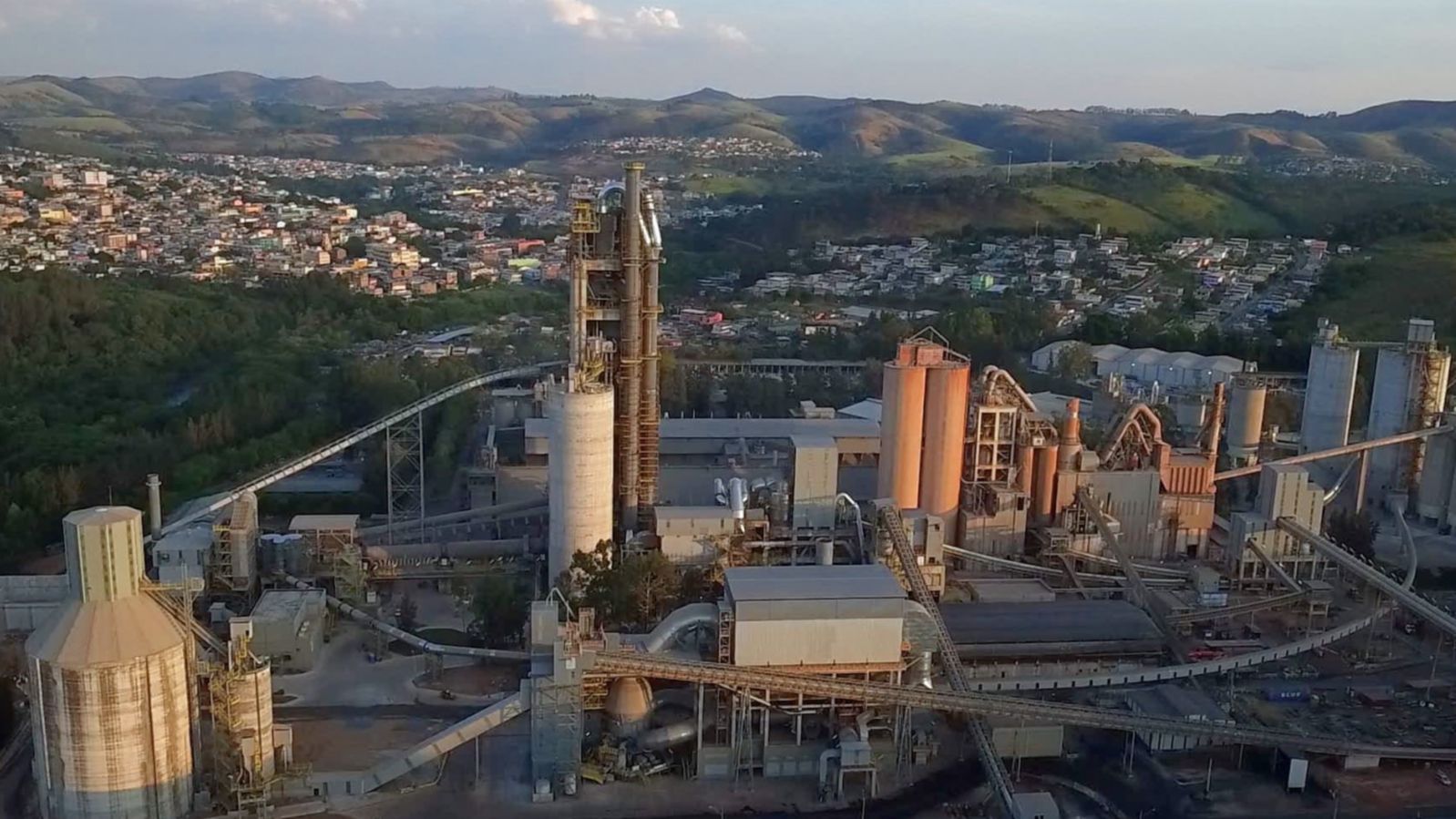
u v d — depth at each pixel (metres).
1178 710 161.50
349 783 144.88
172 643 137.38
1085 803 147.00
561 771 146.50
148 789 135.62
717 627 159.25
